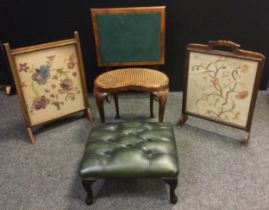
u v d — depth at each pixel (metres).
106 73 2.31
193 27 2.59
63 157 2.11
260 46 2.63
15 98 2.94
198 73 2.10
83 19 2.60
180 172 1.92
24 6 2.54
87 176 1.57
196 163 1.99
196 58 2.05
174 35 2.64
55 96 2.30
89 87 2.96
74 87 2.36
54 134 2.36
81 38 2.69
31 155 2.15
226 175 1.89
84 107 2.48
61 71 2.25
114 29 2.45
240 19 2.52
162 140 1.71
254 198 1.73
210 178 1.87
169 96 2.82
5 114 2.67
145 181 1.88
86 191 1.67
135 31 2.46
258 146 2.12
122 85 2.14
